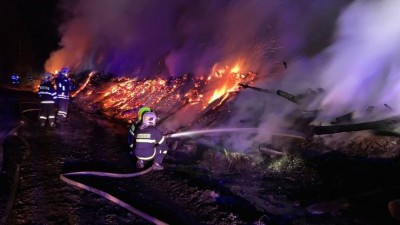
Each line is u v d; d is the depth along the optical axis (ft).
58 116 35.45
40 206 14.92
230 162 23.18
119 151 25.49
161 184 18.28
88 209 14.88
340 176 19.66
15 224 13.21
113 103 53.67
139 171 20.20
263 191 18.99
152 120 20.89
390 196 16.24
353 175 19.38
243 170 22.72
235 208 15.90
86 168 20.88
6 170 19.11
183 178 19.27
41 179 18.26
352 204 16.08
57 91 35.19
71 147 25.77
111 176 19.29
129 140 22.54
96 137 30.12
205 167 23.09
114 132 33.22
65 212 14.46
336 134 24.40
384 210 15.38
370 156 21.68
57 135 29.84
